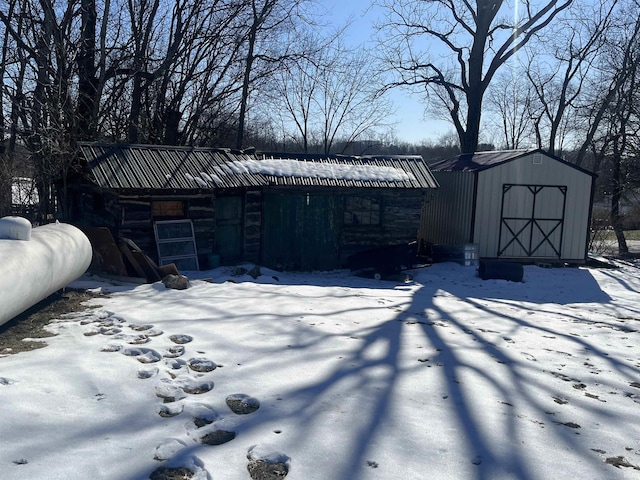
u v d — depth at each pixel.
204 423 4.01
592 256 17.17
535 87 28.94
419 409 4.43
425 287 11.84
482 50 22.45
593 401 5.00
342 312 7.86
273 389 4.65
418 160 15.09
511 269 13.20
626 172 24.97
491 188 14.97
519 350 6.57
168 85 20.06
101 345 5.52
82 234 8.23
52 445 3.49
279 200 13.12
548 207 15.34
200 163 12.48
